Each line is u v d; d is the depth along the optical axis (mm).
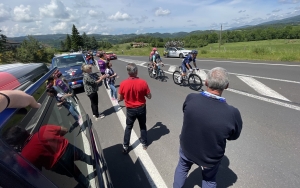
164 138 3740
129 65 3004
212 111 1635
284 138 3355
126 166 2967
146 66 15906
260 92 6016
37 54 28562
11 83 1280
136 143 3615
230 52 19047
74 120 1931
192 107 1743
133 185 2564
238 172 2662
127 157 3195
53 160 1189
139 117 3156
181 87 7699
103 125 4547
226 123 1594
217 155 1736
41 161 1085
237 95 5934
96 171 1536
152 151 3320
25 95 1099
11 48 26844
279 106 4770
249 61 12766
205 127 1656
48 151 1177
